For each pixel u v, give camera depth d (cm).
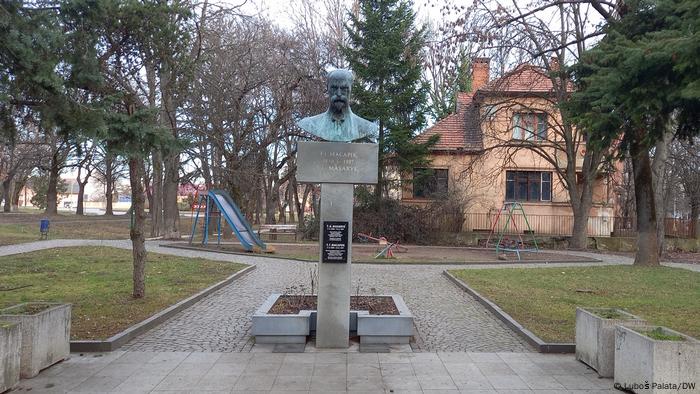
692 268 1797
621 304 1026
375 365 635
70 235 2891
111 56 885
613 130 812
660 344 504
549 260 1955
